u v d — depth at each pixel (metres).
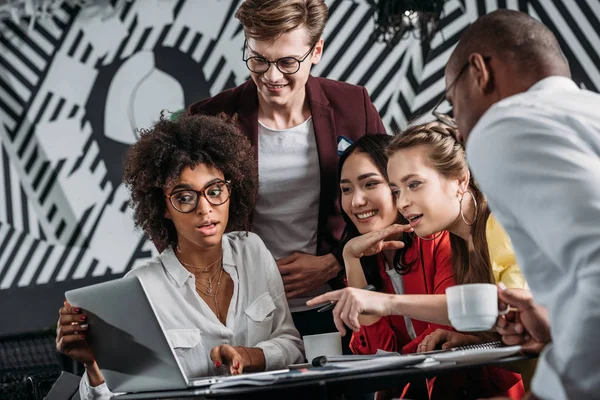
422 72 4.34
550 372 1.25
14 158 4.96
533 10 4.19
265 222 2.81
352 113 2.87
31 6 4.85
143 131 2.42
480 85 1.54
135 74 4.82
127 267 4.81
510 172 1.28
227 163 2.34
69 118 4.90
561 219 1.21
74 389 2.38
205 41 4.72
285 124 2.82
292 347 2.25
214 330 2.22
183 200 2.23
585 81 4.11
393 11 3.71
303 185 2.80
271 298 2.35
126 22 4.84
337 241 2.82
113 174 4.84
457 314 1.67
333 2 4.48
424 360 1.63
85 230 4.87
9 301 4.93
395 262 2.36
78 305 1.84
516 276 2.09
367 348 2.30
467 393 2.03
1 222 4.96
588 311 1.19
